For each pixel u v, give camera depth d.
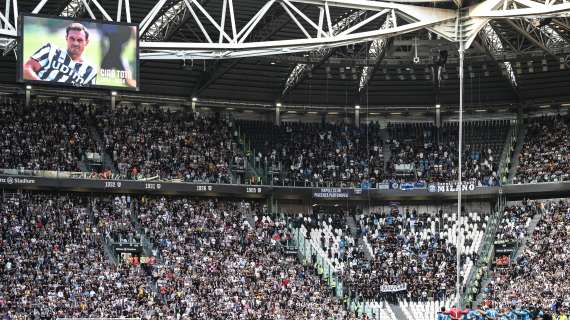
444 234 81.69
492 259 78.62
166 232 75.44
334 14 74.75
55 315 63.50
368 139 89.56
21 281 65.62
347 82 86.12
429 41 77.44
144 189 78.75
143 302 66.88
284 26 76.19
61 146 78.88
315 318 69.88
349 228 82.62
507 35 76.44
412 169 86.69
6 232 69.88
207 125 86.75
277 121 90.00
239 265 73.88
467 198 85.44
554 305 68.81
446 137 89.31
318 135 89.31
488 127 89.56
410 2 65.75
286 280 73.75
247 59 76.69
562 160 83.44
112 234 73.25
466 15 64.88
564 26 68.44
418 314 73.25
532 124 88.44
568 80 83.94
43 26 61.34
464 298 74.12
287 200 85.88
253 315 68.38
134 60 62.84
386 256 79.12
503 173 84.81
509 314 49.97
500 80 85.06
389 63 79.81
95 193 79.38
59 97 84.31
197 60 81.56
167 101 86.25
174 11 69.88
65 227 72.38
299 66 81.94
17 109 80.19
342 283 75.56
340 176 85.88
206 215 79.06
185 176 81.00
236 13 73.50
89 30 62.22
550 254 75.69
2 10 71.31
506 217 82.31
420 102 88.38
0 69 78.44
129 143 81.81
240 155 85.69
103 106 84.56
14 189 77.00
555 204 81.56
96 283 67.50
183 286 69.75
